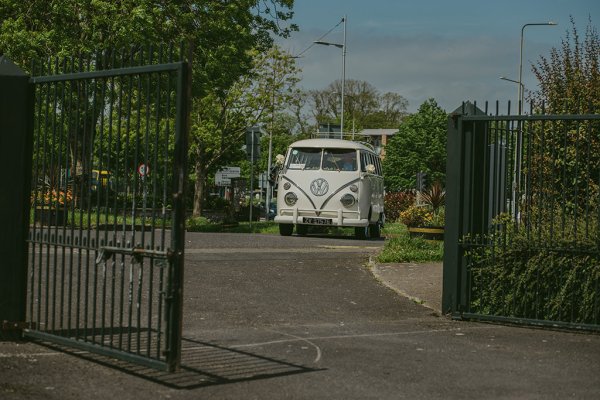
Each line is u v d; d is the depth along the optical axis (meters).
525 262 9.55
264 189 63.62
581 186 10.52
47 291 7.45
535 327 9.38
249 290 11.67
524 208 9.77
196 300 10.65
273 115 49.09
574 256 9.22
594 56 12.41
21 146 7.56
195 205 50.41
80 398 5.71
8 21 30.34
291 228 27.23
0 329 7.54
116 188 6.86
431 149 90.44
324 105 94.88
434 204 26.33
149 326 6.50
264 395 5.95
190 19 32.81
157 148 6.50
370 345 8.02
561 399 6.04
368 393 6.09
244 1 35.41
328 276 13.45
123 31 29.75
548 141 10.62
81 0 29.91
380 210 29.52
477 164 9.93
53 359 6.88
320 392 6.09
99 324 8.53
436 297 11.50
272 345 7.93
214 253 16.30
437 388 6.30
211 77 35.12
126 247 6.63
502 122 9.76
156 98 6.54
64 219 7.27
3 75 7.53
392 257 15.84
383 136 107.19
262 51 39.56
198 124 47.62
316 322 9.48
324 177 25.97
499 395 6.11
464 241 9.85
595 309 9.02
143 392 5.93
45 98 7.82
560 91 12.37
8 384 6.00
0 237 7.50
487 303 9.88
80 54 7.34
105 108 7.35
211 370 6.72
